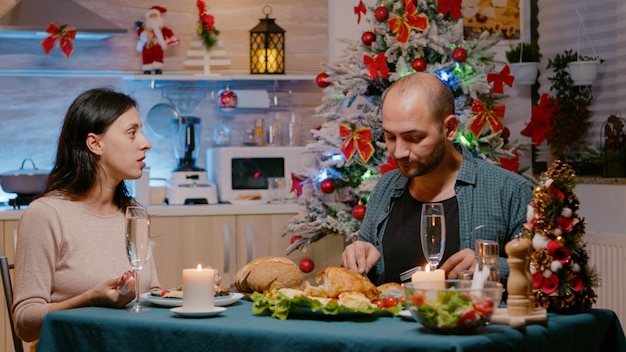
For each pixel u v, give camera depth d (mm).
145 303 2199
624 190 4098
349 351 1645
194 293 1944
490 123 3619
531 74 4656
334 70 3881
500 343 1665
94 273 2434
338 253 4477
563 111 4445
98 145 2521
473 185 2482
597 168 4406
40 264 2396
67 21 4387
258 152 4613
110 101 2541
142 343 1873
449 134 2391
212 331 1786
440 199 2504
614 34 4328
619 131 4188
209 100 4914
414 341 1587
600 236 4117
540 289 1968
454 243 2449
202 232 4359
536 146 4824
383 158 3807
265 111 4945
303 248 4188
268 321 1858
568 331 1879
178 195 4512
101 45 4719
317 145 3906
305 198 4047
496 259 1911
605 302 4098
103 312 2018
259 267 2270
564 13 4645
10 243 4105
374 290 2037
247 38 4895
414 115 2285
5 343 4047
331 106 4090
